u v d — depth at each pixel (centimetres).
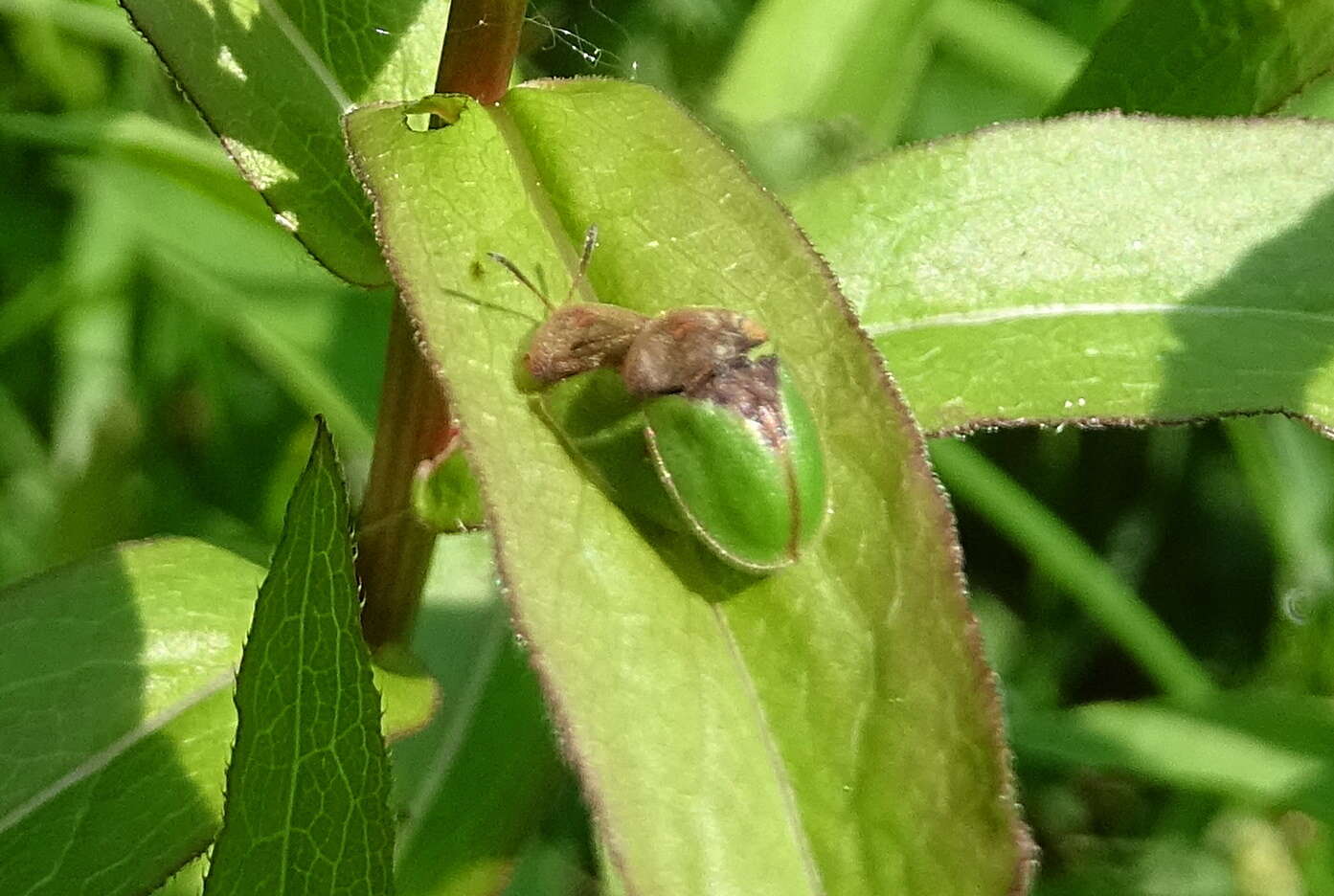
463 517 6
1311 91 10
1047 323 6
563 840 9
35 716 6
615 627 5
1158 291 6
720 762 5
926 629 5
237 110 6
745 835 5
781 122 9
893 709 5
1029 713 9
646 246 5
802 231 5
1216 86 7
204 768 6
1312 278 6
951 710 5
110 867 5
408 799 7
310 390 9
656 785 5
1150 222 6
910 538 5
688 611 5
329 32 6
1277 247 6
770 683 5
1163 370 6
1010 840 5
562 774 7
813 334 5
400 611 6
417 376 6
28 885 5
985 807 5
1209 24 6
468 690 7
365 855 5
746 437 5
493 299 5
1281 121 6
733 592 5
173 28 6
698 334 5
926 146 6
